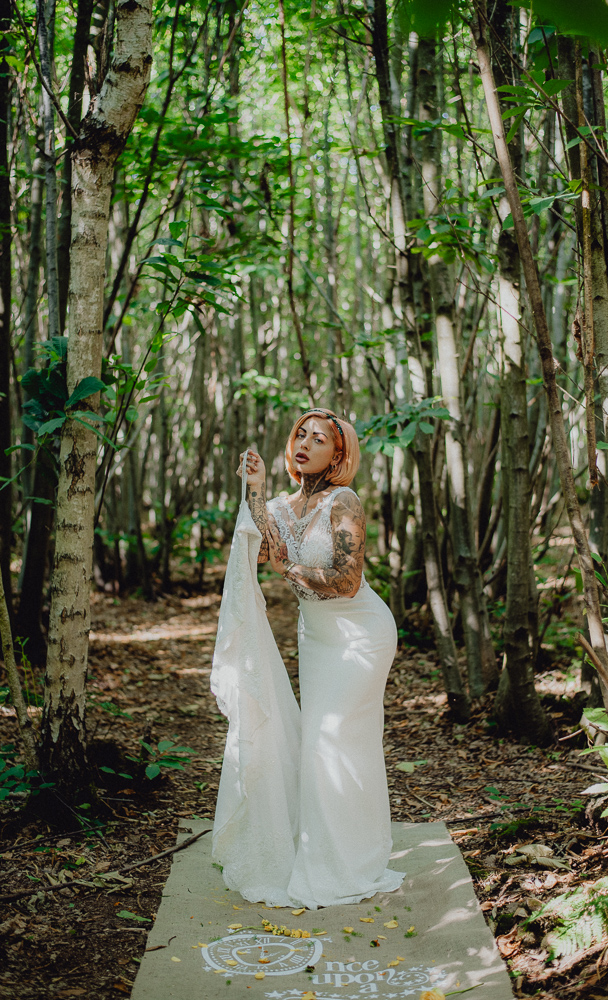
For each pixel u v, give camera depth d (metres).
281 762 2.84
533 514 5.55
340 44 5.69
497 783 3.66
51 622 3.12
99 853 2.92
